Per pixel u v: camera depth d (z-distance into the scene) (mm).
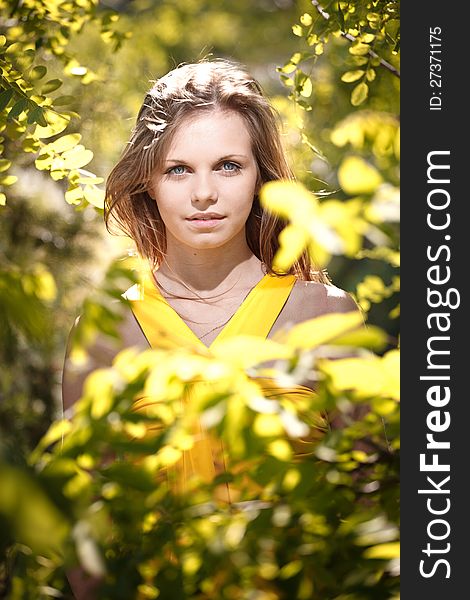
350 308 2059
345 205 937
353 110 3869
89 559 881
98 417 1021
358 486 1198
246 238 2082
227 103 1914
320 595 1093
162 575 1067
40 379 3396
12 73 2107
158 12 7906
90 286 1103
